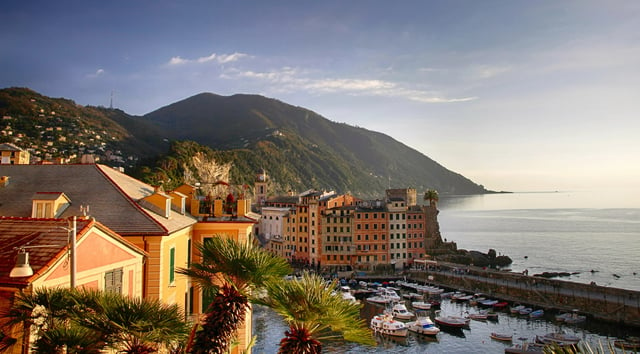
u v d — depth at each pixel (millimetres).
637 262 158250
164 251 26156
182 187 37469
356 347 70688
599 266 151875
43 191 27609
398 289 114125
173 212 31672
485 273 115062
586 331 77312
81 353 11164
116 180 29984
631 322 78375
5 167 29984
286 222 152625
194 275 11234
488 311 91812
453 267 129000
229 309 10719
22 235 17625
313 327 9797
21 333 13562
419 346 72125
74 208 26219
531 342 72125
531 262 163000
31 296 12906
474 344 73000
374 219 140500
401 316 87688
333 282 10156
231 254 10773
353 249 138875
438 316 88812
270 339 72938
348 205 151250
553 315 88188
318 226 142250
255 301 10344
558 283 98000
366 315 90812
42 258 16125
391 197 161000
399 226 141250
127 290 21797
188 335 11844
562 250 192125
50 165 30297
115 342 11594
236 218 35562
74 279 14969
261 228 171875
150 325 11250
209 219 34938
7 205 26031
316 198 150500
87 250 18391
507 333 78125
